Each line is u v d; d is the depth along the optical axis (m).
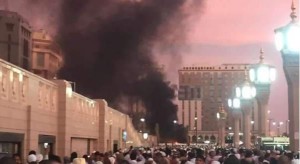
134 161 16.42
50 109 30.38
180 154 22.08
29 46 99.25
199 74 165.25
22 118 24.58
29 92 25.81
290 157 16.55
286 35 16.53
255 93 31.59
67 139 33.00
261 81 28.06
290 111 17.72
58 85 32.50
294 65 17.09
